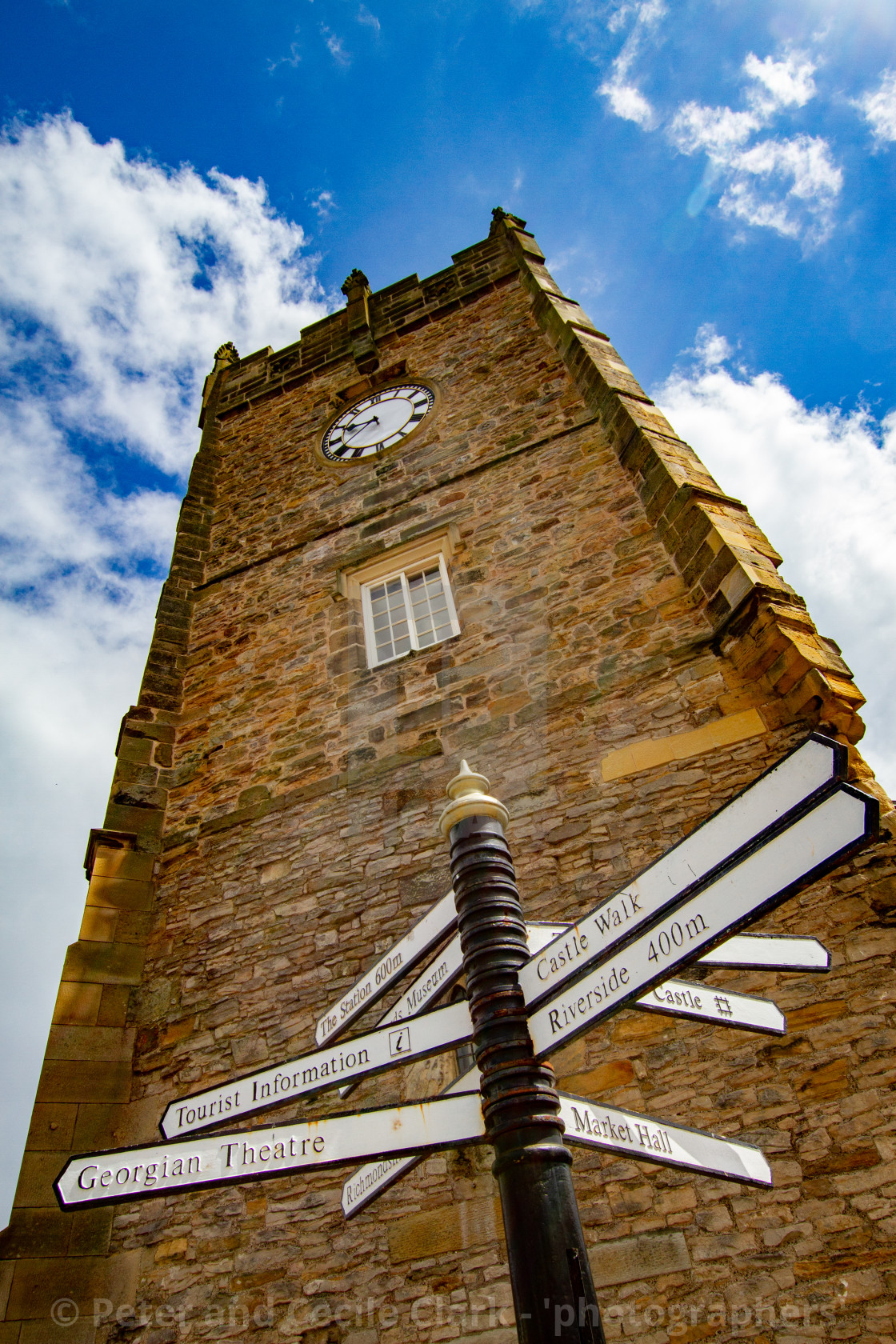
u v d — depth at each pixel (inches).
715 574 337.7
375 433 568.4
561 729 328.8
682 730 304.7
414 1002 132.3
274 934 321.1
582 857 287.1
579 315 560.1
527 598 390.6
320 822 351.3
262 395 686.5
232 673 449.1
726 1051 234.7
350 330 693.9
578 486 431.5
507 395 528.7
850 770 269.3
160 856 371.6
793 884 89.8
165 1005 316.2
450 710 364.2
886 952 232.1
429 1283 226.8
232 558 532.1
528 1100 103.0
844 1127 212.5
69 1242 259.1
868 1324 186.9
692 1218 213.3
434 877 311.1
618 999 100.8
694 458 411.2
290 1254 244.2
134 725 424.5
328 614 451.8
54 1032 304.3
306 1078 128.0
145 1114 288.4
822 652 300.2
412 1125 114.8
